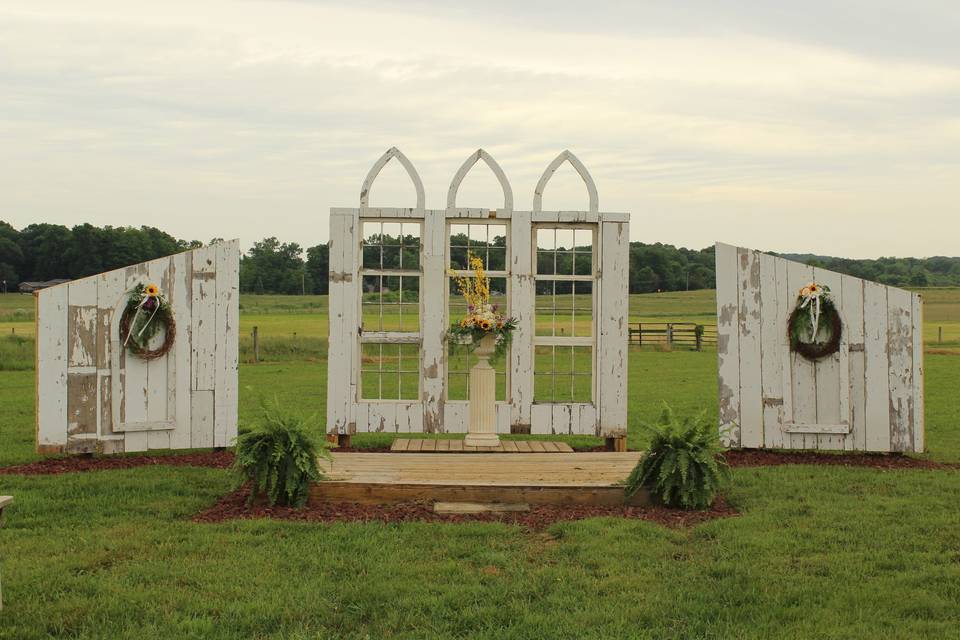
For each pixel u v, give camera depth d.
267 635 5.18
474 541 7.04
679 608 5.60
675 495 8.22
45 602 5.62
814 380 10.79
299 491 8.08
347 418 11.34
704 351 33.56
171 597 5.73
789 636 5.16
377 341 11.41
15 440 12.13
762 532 7.32
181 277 10.54
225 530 7.34
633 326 43.94
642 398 18.27
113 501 8.31
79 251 83.00
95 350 10.23
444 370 11.30
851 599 5.77
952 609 5.59
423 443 11.22
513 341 11.31
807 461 10.68
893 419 10.73
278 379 21.41
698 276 91.88
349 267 11.30
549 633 5.18
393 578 6.13
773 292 10.82
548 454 10.16
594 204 11.27
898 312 10.71
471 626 5.34
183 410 10.54
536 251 11.38
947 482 9.31
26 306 66.94
